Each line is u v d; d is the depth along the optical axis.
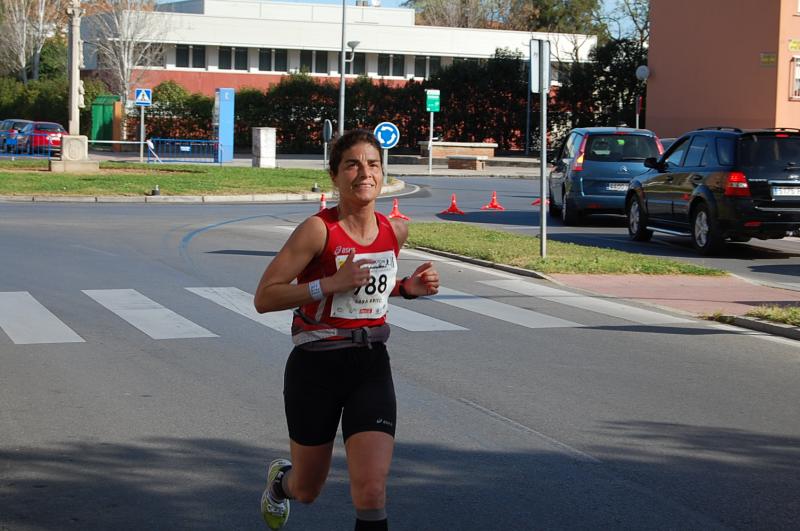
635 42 64.44
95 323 11.88
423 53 79.44
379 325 5.07
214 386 9.18
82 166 38.62
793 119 46.31
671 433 7.96
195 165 44.53
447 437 7.77
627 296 14.65
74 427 7.90
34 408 8.41
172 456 7.23
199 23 74.69
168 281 14.99
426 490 6.59
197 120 65.62
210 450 7.38
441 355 10.57
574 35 72.50
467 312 13.12
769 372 10.11
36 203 28.70
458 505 6.32
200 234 21.23
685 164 20.83
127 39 70.56
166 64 75.75
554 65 76.88
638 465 7.16
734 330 12.30
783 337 11.95
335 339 4.97
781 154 19.34
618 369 10.09
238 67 77.50
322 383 4.97
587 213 25.53
